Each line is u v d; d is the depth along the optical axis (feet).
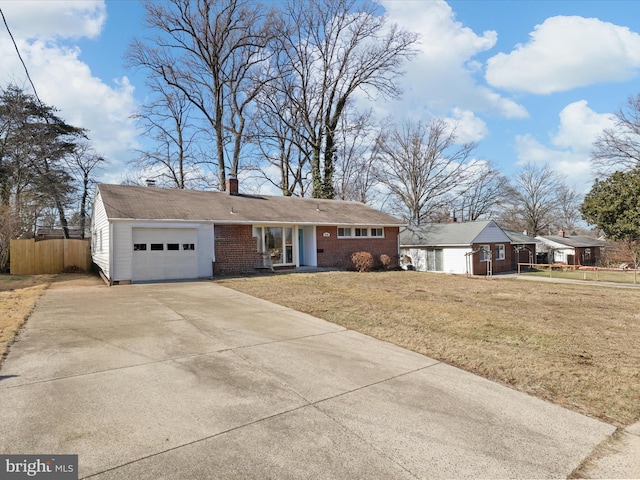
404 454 8.87
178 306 26.37
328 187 87.15
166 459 8.34
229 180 62.23
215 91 82.02
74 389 11.98
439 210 121.49
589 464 8.74
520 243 99.40
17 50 31.65
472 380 13.84
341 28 82.79
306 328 21.06
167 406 10.99
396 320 23.39
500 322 23.27
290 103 87.35
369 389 12.79
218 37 79.10
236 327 20.70
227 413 10.68
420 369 14.92
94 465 8.02
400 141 115.44
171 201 49.73
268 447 9.00
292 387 12.75
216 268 47.80
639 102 85.87
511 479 8.05
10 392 11.62
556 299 35.32
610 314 27.32
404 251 95.81
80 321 21.31
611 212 88.33
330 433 9.76
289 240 57.26
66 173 89.20
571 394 12.75
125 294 32.01
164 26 73.67
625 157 89.51
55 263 53.62
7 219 51.90
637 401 12.25
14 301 27.63
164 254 43.29
